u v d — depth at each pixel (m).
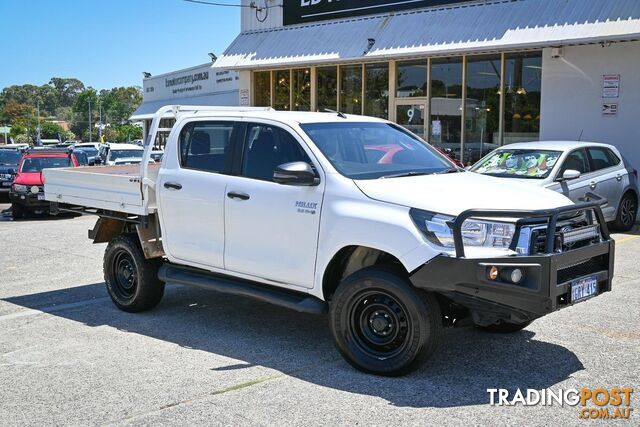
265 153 6.21
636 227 13.02
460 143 16.84
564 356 5.77
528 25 14.47
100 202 7.63
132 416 4.68
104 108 150.00
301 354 5.96
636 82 14.00
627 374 5.33
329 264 5.61
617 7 13.48
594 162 11.84
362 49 17.36
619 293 7.86
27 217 17.73
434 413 4.63
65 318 7.33
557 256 4.93
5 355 6.08
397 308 5.22
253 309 7.56
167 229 6.90
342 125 6.36
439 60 17.11
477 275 4.83
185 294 8.33
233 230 6.28
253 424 4.51
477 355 5.81
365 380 5.28
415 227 5.10
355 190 5.51
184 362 5.80
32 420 4.67
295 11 19.81
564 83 14.91
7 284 9.10
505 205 5.18
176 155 6.88
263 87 21.62
